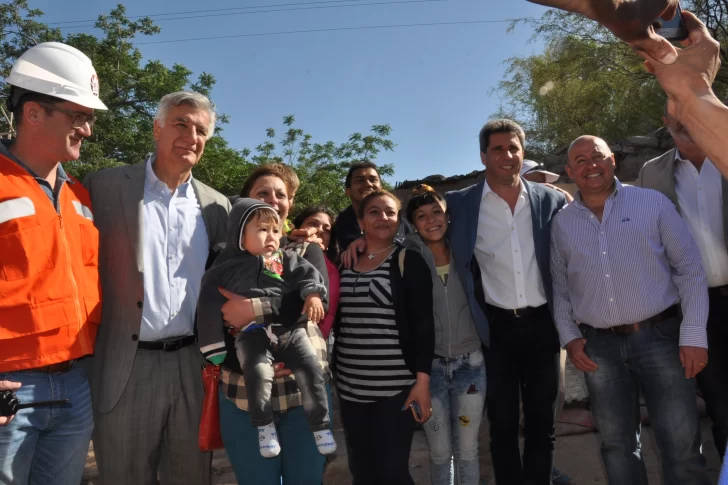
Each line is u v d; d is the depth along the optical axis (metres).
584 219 3.06
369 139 28.53
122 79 25.19
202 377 2.82
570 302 3.19
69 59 2.37
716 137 1.09
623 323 2.91
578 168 3.03
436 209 3.31
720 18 16.61
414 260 2.99
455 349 3.26
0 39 24.11
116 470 2.68
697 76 1.11
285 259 2.75
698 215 3.20
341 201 27.16
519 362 3.41
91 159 22.47
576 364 3.06
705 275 2.89
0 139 2.41
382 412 2.89
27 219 2.18
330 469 4.16
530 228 3.39
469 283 3.29
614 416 2.95
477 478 3.21
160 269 2.77
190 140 2.75
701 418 4.52
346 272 3.14
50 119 2.29
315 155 28.84
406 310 2.95
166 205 2.86
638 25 0.79
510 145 3.31
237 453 2.54
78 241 2.41
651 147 8.46
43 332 2.19
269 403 2.42
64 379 2.33
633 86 20.41
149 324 2.71
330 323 2.99
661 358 2.84
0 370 2.11
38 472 2.36
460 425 3.22
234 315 2.49
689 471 2.77
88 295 2.41
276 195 3.08
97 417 2.68
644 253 2.89
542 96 23.03
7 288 2.12
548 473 3.24
